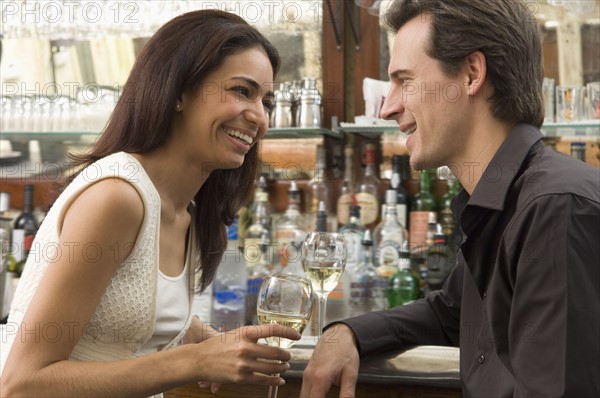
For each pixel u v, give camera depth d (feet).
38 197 10.24
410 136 4.88
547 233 3.85
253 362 4.21
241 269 8.71
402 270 8.50
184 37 5.01
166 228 5.28
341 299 8.29
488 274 4.46
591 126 8.35
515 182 4.37
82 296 4.50
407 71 4.75
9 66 10.45
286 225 9.09
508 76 4.54
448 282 5.27
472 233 4.47
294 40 9.70
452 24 4.59
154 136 5.02
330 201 9.43
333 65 9.57
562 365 3.66
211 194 5.79
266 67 5.20
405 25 4.83
